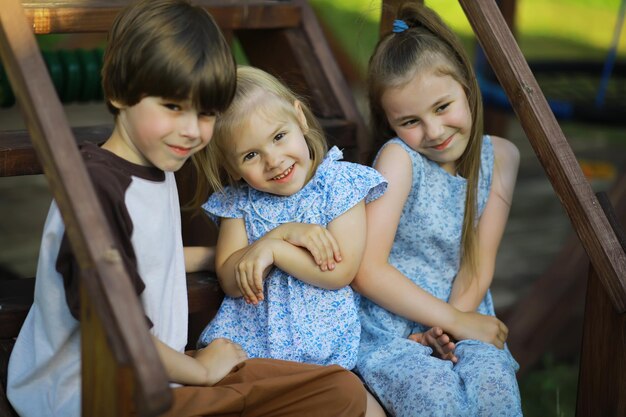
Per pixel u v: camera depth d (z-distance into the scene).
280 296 2.58
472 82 2.75
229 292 2.61
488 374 2.51
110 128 2.96
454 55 2.72
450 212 2.86
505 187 2.96
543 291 4.59
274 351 2.54
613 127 5.60
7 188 6.38
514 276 5.62
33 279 2.71
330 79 3.37
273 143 2.48
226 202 2.67
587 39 10.95
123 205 2.14
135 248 2.20
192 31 2.13
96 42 6.96
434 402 2.45
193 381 2.30
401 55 2.68
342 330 2.62
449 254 2.89
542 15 12.02
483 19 2.64
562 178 2.55
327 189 2.60
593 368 2.59
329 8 9.16
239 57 7.88
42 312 2.27
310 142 2.62
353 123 3.27
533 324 4.55
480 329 2.77
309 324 2.58
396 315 2.80
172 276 2.36
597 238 2.50
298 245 2.52
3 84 3.31
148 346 1.72
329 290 2.62
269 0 3.45
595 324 2.58
